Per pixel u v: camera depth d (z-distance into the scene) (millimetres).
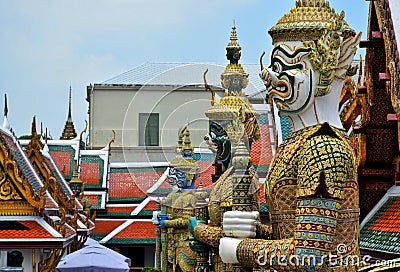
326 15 7930
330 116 7891
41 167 26484
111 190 45531
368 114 11391
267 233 8492
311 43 7773
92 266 24375
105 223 44625
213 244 9961
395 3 10375
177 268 14445
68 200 27547
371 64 11195
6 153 20375
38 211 20312
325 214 7211
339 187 7254
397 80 9953
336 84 7926
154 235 43812
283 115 8188
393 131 11375
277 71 7992
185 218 13750
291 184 7656
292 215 7656
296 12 8000
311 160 7367
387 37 10344
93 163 46031
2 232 20000
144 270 26031
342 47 7875
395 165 11672
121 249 44844
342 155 7348
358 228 7566
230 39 10109
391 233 10945
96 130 45281
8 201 20297
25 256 20312
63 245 20141
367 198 12125
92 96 44188
